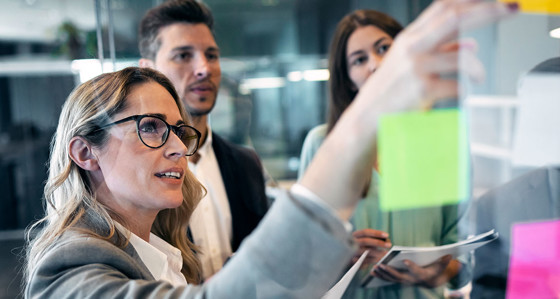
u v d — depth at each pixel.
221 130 1.63
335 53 0.78
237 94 1.69
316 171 0.40
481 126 0.44
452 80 0.37
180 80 1.01
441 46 0.37
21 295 0.85
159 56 1.00
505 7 0.35
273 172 1.64
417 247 0.54
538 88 0.43
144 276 0.61
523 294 0.50
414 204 0.46
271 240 0.40
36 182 3.70
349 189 0.39
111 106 0.65
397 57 0.38
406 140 0.41
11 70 3.36
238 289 0.42
